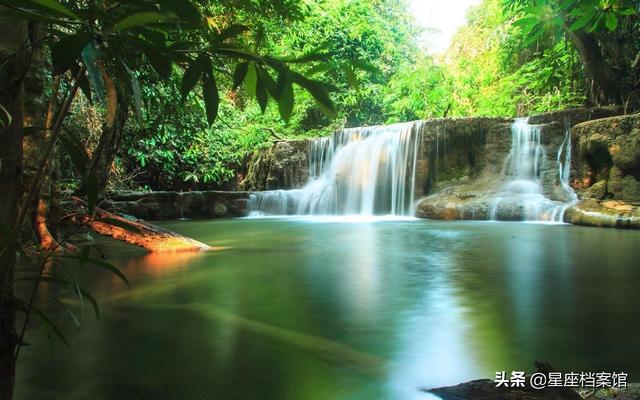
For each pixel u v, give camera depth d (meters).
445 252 5.93
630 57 12.52
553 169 11.82
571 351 2.22
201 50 0.94
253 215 14.20
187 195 13.43
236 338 2.43
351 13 19.30
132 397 1.73
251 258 5.42
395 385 1.84
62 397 1.73
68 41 0.78
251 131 17.44
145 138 12.80
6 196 1.00
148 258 5.43
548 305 3.13
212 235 8.45
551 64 15.04
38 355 2.17
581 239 7.26
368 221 11.59
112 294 3.49
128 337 2.44
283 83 0.89
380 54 21.25
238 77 0.95
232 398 1.72
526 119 12.68
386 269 4.64
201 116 10.80
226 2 4.92
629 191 10.08
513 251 5.94
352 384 1.85
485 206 11.38
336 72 1.05
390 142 14.05
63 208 6.47
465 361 2.10
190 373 1.96
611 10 1.96
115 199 12.66
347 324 2.69
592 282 3.95
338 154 15.21
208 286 3.78
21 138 1.03
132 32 0.97
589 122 10.88
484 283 3.92
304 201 14.84
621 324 2.67
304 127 21.52
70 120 8.74
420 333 2.52
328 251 6.10
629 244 6.58
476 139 13.19
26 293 3.47
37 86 4.14
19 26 1.00
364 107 21.03
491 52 18.42
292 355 2.17
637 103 11.93
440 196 12.54
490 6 18.27
